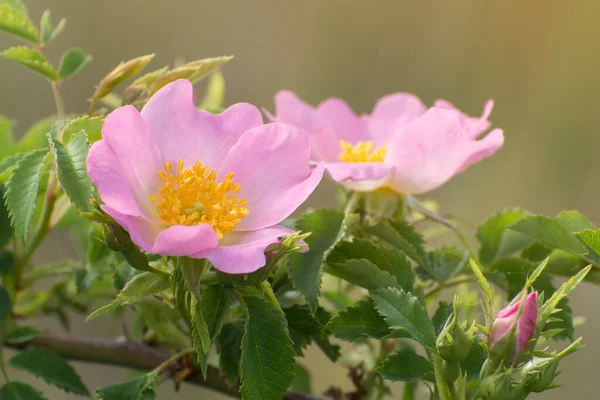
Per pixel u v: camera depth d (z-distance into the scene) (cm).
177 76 48
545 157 112
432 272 48
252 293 45
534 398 89
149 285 45
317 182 46
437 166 49
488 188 108
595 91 113
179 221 46
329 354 48
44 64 50
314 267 47
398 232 49
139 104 48
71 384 49
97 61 110
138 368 51
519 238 50
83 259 54
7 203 46
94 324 83
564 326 48
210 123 47
